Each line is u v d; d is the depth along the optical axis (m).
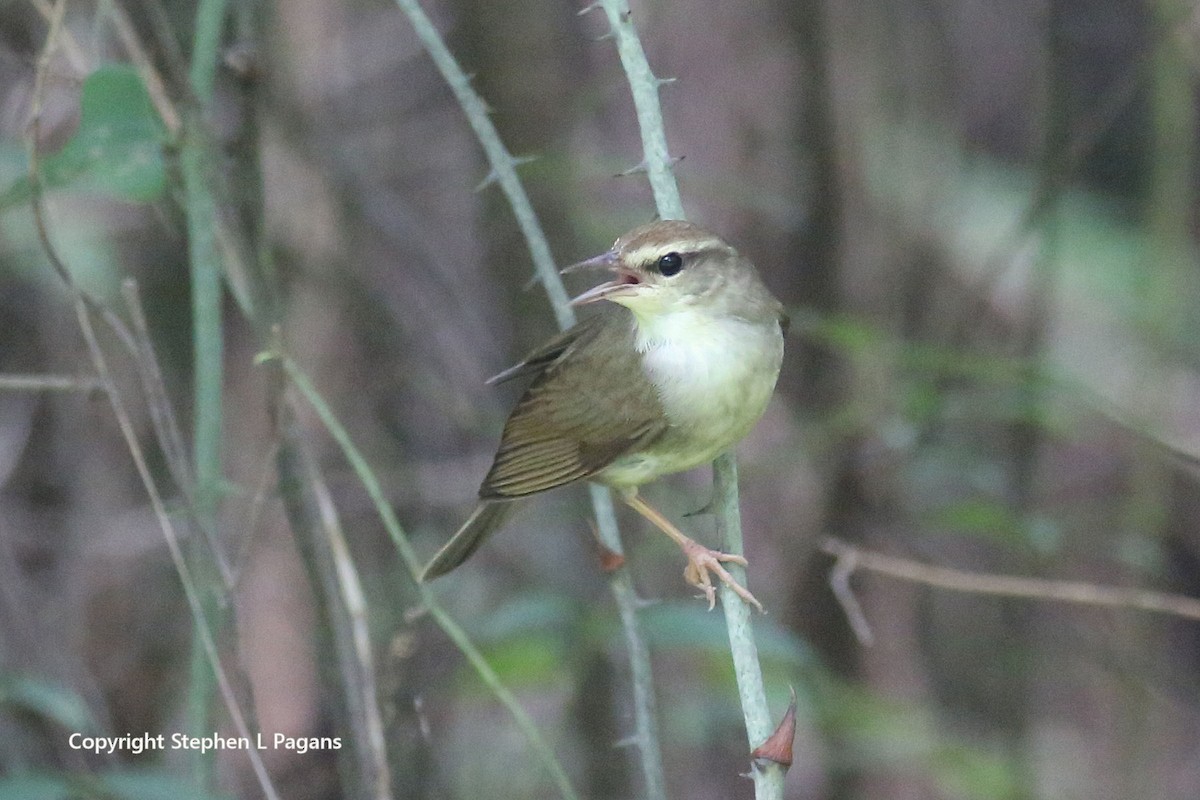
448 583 12.05
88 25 10.48
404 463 12.52
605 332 8.25
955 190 13.32
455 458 12.80
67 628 11.14
